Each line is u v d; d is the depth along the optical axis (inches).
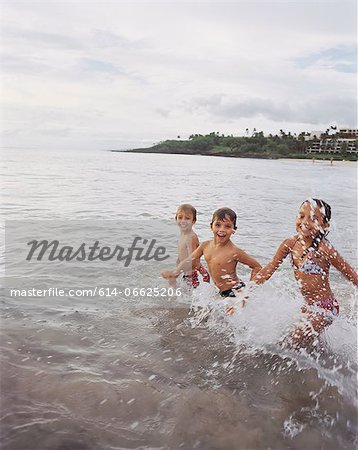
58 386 98.9
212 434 85.5
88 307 151.2
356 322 144.4
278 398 99.0
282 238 266.1
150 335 130.3
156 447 81.4
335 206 424.2
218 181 706.2
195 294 169.8
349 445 84.4
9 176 642.8
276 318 140.9
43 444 80.4
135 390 99.0
